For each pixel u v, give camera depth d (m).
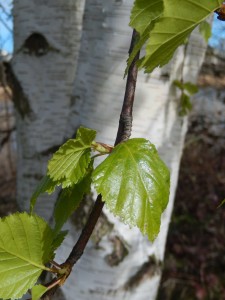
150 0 0.09
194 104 0.87
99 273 0.24
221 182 0.73
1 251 0.10
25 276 0.10
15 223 0.10
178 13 0.08
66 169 0.10
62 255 0.23
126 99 0.10
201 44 0.25
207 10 0.08
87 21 0.23
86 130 0.10
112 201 0.09
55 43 0.32
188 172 0.75
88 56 0.23
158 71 0.23
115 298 0.24
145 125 0.23
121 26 0.22
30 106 0.33
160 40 0.09
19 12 0.32
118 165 0.09
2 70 0.33
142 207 0.09
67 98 0.32
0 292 0.10
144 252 0.24
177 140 0.25
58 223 0.11
